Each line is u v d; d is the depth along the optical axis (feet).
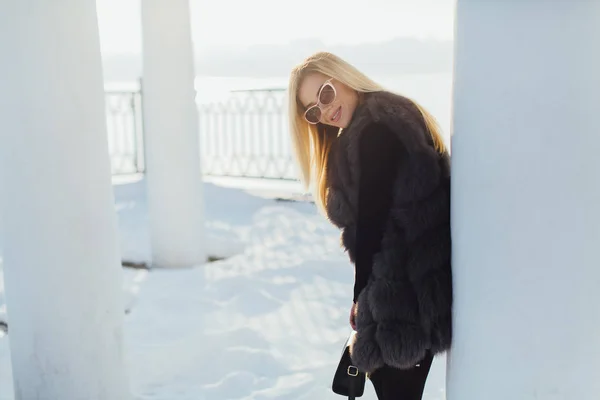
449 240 6.73
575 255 5.05
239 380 12.03
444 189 6.77
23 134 7.88
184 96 19.71
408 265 6.77
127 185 31.99
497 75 5.13
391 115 6.78
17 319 8.49
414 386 7.22
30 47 7.69
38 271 8.21
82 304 8.41
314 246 22.27
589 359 5.11
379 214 6.76
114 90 33.24
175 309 16.19
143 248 21.86
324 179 8.10
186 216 20.07
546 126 5.00
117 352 8.93
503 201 5.24
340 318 15.40
